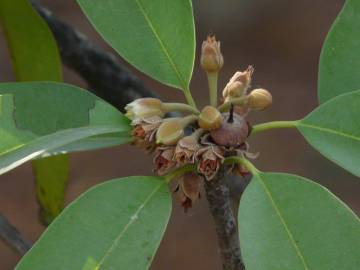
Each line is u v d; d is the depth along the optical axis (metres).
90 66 0.71
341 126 0.56
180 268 1.47
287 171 1.62
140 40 0.58
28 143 0.55
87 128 0.54
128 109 0.55
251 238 0.53
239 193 0.67
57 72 0.65
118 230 0.54
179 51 0.58
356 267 0.53
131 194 0.54
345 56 0.58
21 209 1.58
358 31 0.58
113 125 0.56
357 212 1.52
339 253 0.53
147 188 0.55
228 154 0.56
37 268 0.52
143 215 0.54
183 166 0.55
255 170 0.55
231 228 0.57
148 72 0.58
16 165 0.52
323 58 0.58
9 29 0.65
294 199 0.54
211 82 0.57
